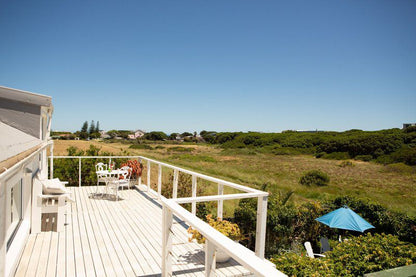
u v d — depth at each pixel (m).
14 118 3.58
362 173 25.25
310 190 17.02
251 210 6.77
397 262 3.89
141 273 2.87
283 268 3.66
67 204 5.94
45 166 6.38
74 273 2.84
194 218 1.77
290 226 7.07
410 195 16.22
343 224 6.30
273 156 44.66
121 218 4.96
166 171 16.11
